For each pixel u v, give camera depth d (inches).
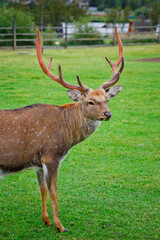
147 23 2790.4
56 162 324.8
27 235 320.5
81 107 340.5
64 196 390.6
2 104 708.7
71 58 1360.7
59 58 1346.0
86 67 1151.0
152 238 317.7
